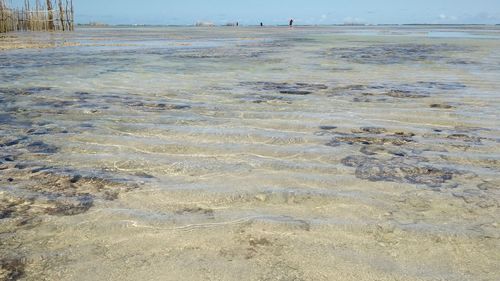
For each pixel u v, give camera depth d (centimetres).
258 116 484
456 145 378
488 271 188
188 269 189
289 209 252
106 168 319
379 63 1068
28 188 279
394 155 352
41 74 822
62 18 3681
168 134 408
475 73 854
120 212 245
